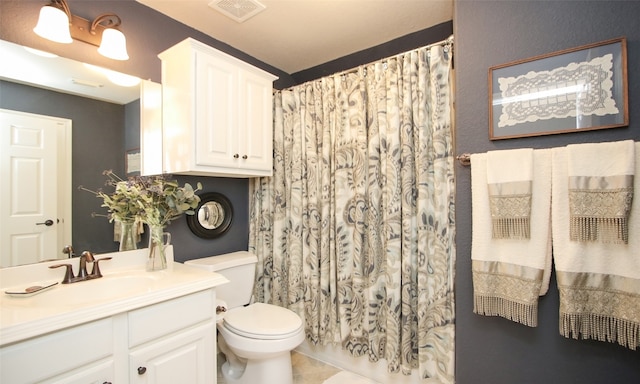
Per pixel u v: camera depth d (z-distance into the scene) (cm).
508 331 134
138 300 113
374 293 186
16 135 129
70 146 143
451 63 166
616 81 115
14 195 127
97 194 151
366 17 187
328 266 208
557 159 121
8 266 124
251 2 171
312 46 223
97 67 154
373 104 192
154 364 118
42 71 137
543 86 127
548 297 125
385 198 184
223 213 222
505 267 128
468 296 144
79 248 144
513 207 126
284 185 230
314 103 217
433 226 170
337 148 202
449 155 165
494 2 138
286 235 229
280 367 165
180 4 173
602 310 111
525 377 131
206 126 166
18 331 87
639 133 112
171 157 170
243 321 170
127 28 165
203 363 136
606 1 117
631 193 107
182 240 196
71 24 144
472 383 142
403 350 174
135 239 162
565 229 118
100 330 104
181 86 164
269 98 207
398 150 179
